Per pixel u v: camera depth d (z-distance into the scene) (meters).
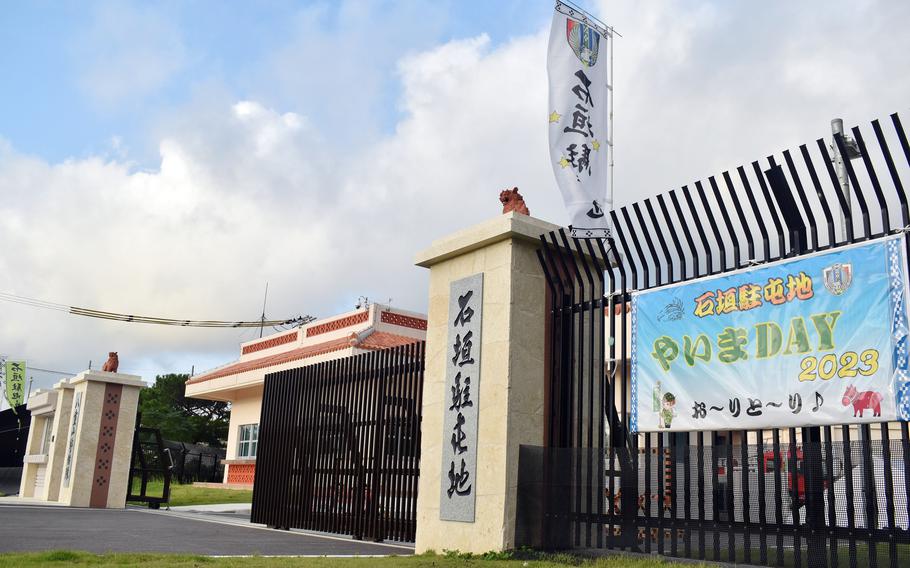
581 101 9.73
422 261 10.79
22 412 33.28
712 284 7.64
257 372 25.52
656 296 8.14
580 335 8.95
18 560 7.32
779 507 6.71
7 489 28.52
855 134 6.68
